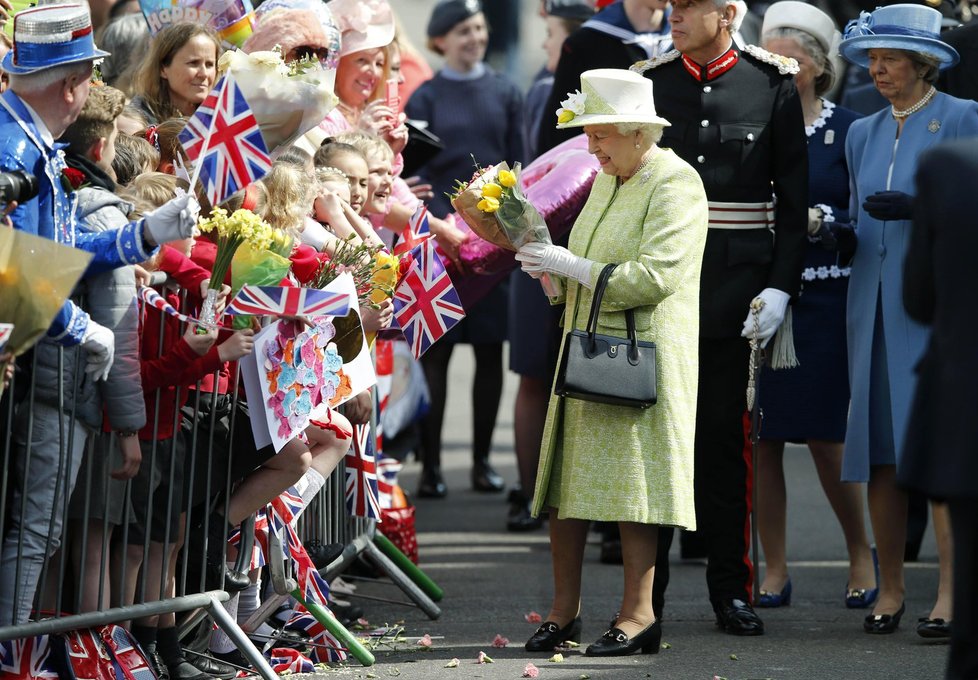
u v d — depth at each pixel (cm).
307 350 1777
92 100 1653
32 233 1494
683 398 1959
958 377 1515
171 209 1538
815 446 2414
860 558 2412
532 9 7350
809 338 2384
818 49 2392
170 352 1647
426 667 1944
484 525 3175
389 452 3434
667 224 1933
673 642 2108
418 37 8400
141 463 1725
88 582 1706
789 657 2011
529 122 3312
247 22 2216
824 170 2398
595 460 1938
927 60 2203
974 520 1510
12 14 1962
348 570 2642
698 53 2183
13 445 1574
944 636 2102
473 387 3562
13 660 1608
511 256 2412
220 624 1750
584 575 2673
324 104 1711
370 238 2091
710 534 2205
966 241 1520
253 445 1809
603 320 1947
